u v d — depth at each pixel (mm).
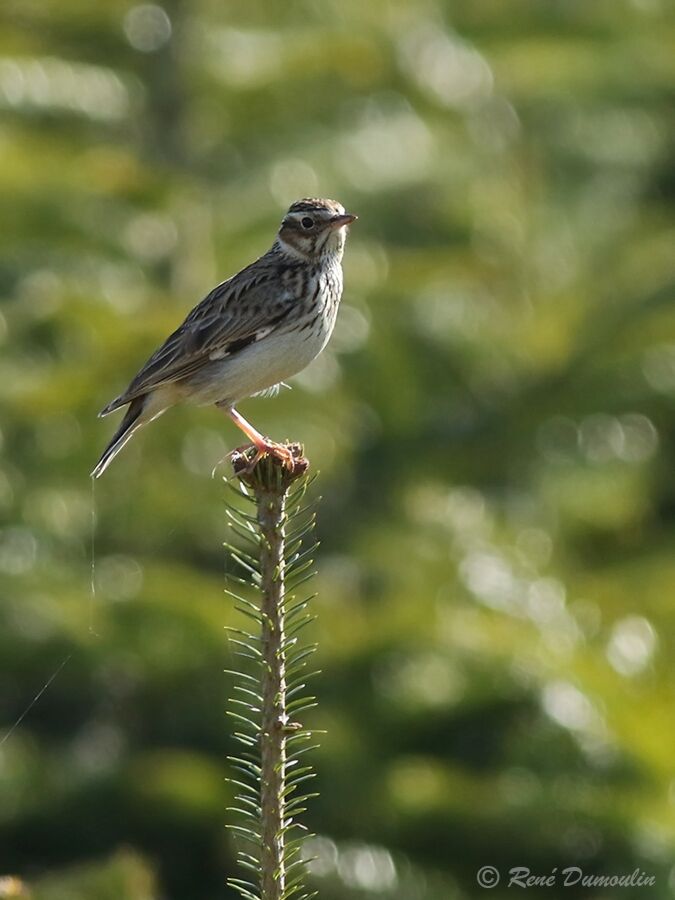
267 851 7066
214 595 16891
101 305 19828
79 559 17609
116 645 16469
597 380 21109
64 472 18141
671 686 16984
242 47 23656
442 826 14703
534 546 19328
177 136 23062
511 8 26531
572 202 24156
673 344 21438
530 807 14750
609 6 26609
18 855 15586
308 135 22766
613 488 20047
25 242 20609
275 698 7098
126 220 21250
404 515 19094
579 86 25109
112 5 23234
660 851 14516
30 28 23266
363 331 20594
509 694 15625
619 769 15195
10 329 19406
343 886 14242
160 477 18234
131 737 16516
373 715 15617
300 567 7211
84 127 22453
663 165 24953
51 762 16125
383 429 20234
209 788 15742
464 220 22547
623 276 22766
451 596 17516
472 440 20609
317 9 24797
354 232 22109
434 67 24484
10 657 16422
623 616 17859
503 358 21438
